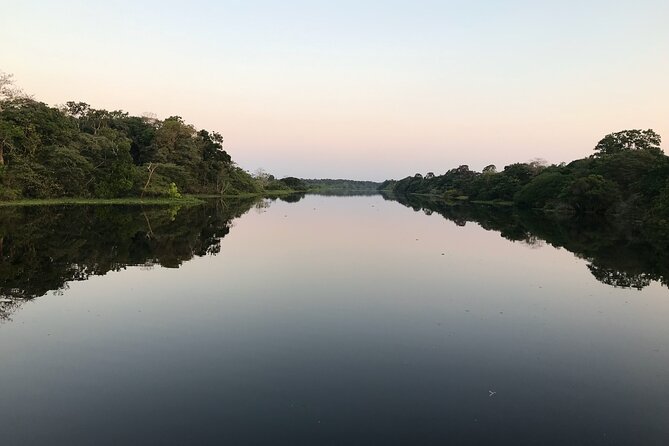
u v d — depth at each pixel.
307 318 12.11
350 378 8.44
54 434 6.39
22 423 6.68
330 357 9.45
